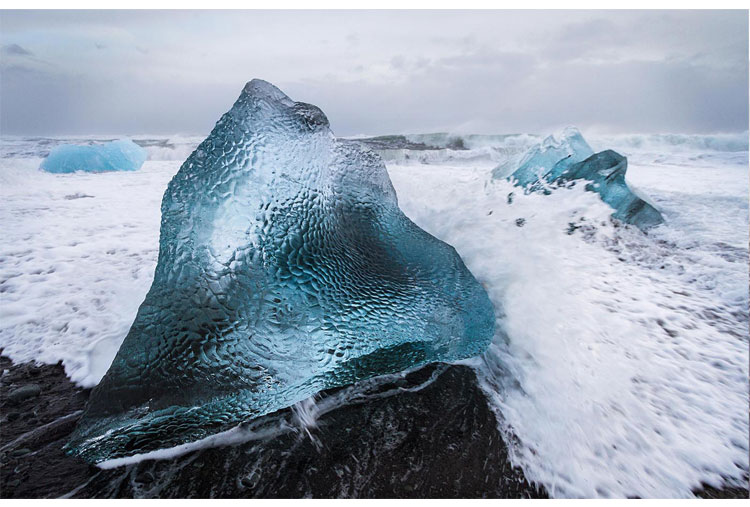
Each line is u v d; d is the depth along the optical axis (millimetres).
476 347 2477
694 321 2846
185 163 2031
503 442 1971
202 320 1923
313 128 2359
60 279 3486
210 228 2002
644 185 6445
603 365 2418
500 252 3561
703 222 4484
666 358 2492
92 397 1856
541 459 1887
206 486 1726
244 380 1901
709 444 1948
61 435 1935
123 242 4371
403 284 2467
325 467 1827
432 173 7152
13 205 5781
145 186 7453
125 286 3354
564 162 4762
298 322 2049
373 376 2297
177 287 1950
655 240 4062
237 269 2014
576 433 2010
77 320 2887
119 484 1717
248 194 2066
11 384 2277
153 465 1810
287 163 2211
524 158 5113
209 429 1890
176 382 1818
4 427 1979
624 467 1848
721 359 2488
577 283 3221
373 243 2709
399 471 1817
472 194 4852
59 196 6477
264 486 1733
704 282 3328
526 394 2262
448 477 1799
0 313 2965
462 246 3693
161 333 1893
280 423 2055
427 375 2422
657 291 3211
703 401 2189
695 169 8172
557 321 2760
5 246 4199
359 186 2832
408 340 2232
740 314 2939
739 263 3551
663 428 2031
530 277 3201
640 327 2758
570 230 4070
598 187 4477
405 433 2014
